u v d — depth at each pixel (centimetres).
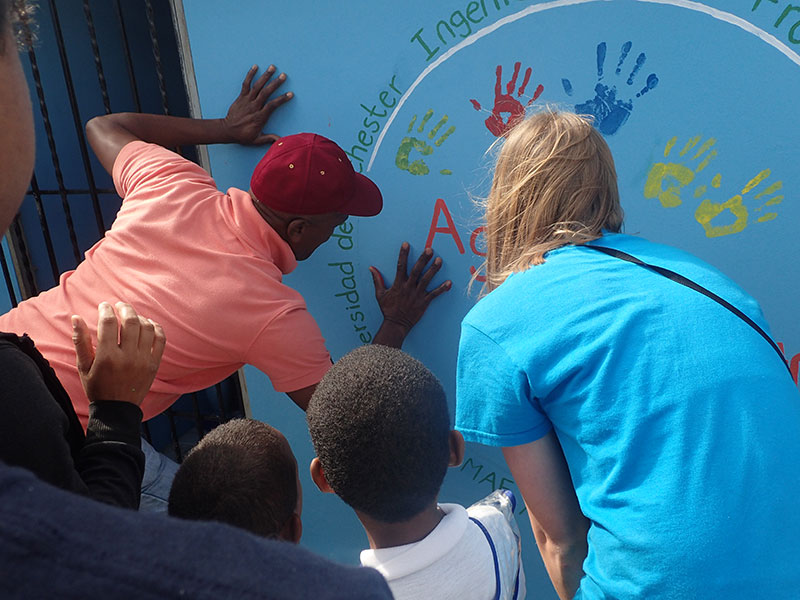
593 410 81
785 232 139
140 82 276
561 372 82
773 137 135
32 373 70
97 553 30
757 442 75
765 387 78
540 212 96
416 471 83
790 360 144
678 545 74
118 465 85
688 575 73
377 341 167
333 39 160
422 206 166
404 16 154
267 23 163
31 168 49
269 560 34
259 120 166
